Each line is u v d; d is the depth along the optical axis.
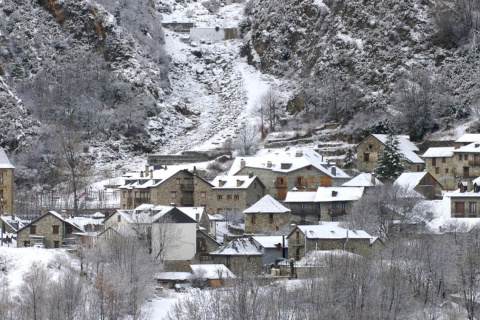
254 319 163.75
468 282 183.38
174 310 174.00
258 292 172.88
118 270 188.25
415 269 189.88
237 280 179.38
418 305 179.00
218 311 165.12
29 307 174.62
